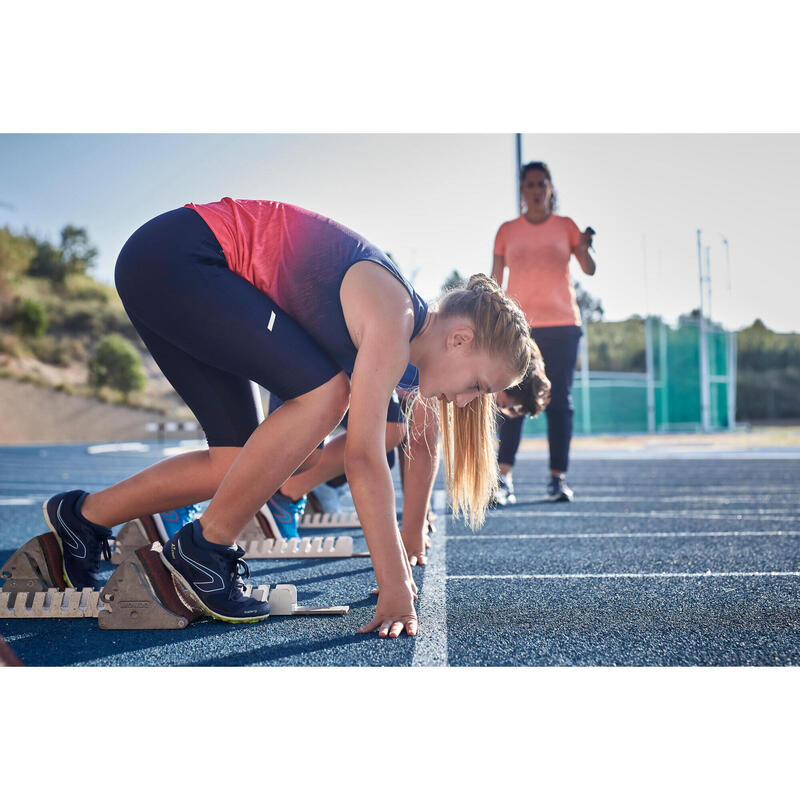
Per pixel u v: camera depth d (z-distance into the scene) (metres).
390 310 1.63
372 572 2.48
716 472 6.98
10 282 21.42
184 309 1.70
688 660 1.56
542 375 2.72
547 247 4.34
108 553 2.08
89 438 19.62
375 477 1.67
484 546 2.99
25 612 1.92
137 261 1.73
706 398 14.18
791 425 18.16
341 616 1.91
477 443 2.10
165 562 1.84
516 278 4.39
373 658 1.57
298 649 1.63
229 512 1.78
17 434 18.78
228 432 1.96
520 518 3.87
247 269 1.75
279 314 1.73
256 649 1.64
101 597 1.82
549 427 4.63
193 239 1.72
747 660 1.56
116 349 20.88
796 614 1.90
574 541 3.12
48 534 2.03
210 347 1.74
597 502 4.61
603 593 2.15
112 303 22.62
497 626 1.80
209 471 1.99
